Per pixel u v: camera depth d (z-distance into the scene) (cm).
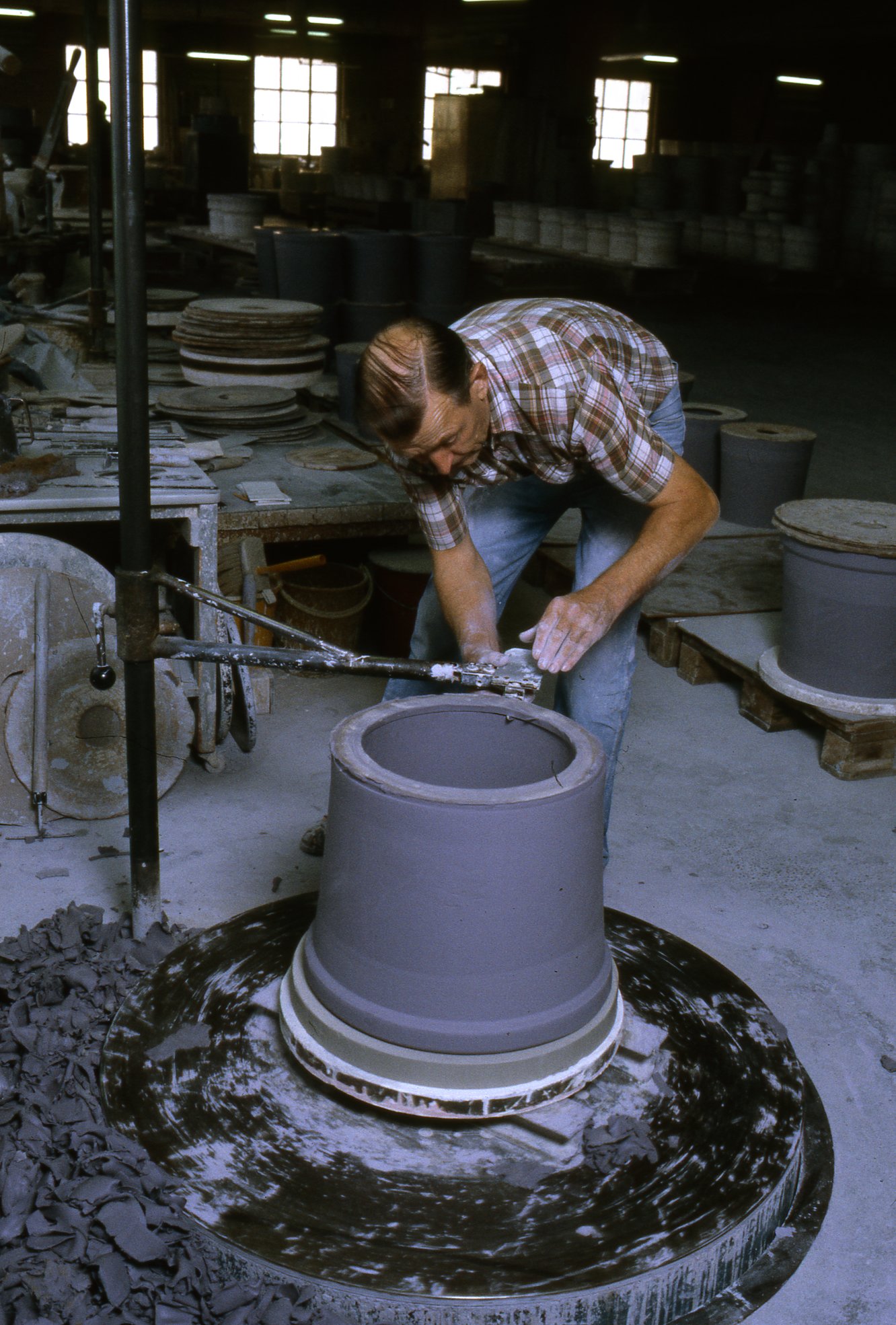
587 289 1344
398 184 1608
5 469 306
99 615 231
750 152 1806
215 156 1608
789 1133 192
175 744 304
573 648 192
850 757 343
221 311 531
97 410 427
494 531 257
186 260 1425
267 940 236
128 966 233
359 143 2573
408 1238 170
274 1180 179
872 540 322
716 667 407
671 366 234
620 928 247
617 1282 163
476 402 186
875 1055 231
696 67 2192
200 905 267
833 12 1617
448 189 1775
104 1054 203
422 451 182
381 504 391
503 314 211
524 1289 162
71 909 252
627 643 251
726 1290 177
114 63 187
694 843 307
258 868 285
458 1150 187
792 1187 189
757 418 826
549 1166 183
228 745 347
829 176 1486
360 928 182
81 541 417
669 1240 170
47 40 2189
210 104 2159
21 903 265
